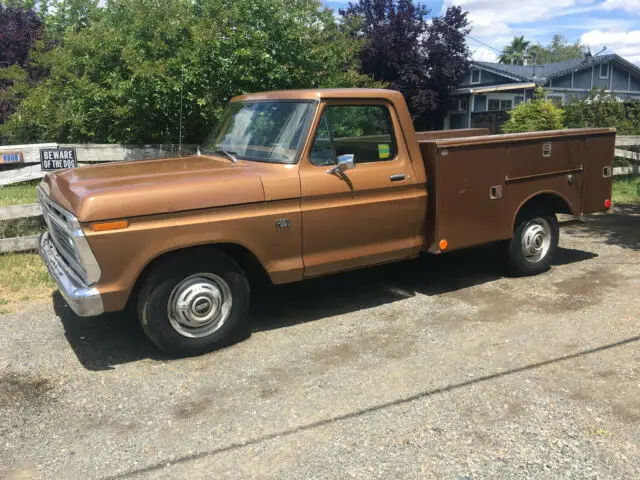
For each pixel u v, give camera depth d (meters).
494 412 3.60
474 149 5.57
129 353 4.57
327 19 11.88
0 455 3.25
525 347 4.54
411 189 5.35
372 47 27.48
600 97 16.03
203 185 4.30
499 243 6.28
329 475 3.03
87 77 10.50
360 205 5.02
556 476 2.98
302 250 4.82
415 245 5.50
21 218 7.36
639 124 15.15
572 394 3.80
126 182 4.24
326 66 11.55
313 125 4.80
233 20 10.33
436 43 28.14
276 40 10.61
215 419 3.59
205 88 9.93
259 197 4.49
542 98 17.69
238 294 4.59
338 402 3.76
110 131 10.77
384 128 5.22
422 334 4.84
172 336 4.37
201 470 3.09
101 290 4.02
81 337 4.89
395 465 3.10
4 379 4.15
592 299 5.59
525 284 6.12
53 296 5.87
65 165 7.41
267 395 3.87
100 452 3.27
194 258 4.34
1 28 19.94
